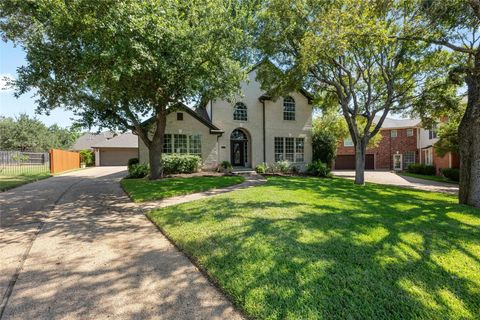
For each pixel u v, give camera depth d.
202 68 9.55
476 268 3.26
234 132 19.72
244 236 4.22
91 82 7.82
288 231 4.46
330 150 20.95
